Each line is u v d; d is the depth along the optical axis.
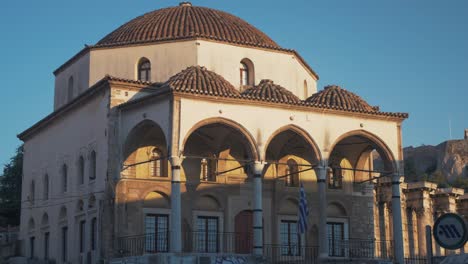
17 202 68.62
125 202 37.78
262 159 36.59
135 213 38.03
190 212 39.84
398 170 40.38
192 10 46.31
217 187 40.81
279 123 37.44
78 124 42.44
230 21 45.81
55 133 46.12
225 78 42.03
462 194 60.22
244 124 36.41
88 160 40.41
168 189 39.25
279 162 39.16
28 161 50.62
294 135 40.31
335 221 44.16
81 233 41.03
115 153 37.88
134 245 37.09
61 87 47.53
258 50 43.31
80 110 42.34
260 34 46.56
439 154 133.12
